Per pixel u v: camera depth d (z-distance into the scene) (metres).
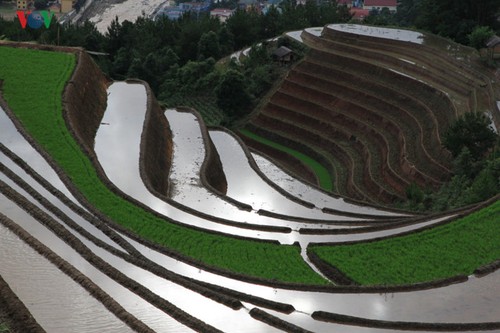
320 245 37.72
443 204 50.50
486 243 37.62
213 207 44.88
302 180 55.56
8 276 24.52
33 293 23.66
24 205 30.66
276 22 110.38
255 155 61.66
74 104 51.06
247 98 83.38
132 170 45.91
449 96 68.19
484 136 55.78
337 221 42.75
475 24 91.31
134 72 92.12
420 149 62.06
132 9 165.12
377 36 87.25
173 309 24.06
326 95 79.12
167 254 33.16
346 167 68.12
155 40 102.62
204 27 106.38
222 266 34.12
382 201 58.44
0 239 26.89
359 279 33.88
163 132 57.38
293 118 79.12
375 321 27.12
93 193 40.03
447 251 36.75
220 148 60.72
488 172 48.47
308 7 117.06
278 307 27.94
